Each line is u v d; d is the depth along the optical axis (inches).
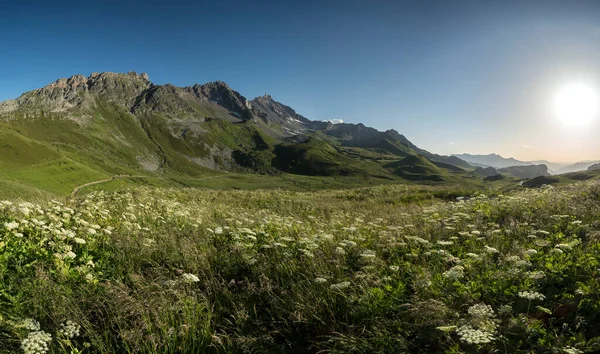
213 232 372.5
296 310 217.2
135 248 312.3
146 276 267.6
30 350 159.9
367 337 190.7
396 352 176.7
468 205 578.6
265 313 231.3
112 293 221.8
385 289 226.2
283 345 201.2
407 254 290.2
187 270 282.0
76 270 254.7
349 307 216.2
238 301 237.6
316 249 313.4
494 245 306.8
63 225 349.7
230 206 759.7
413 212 603.5
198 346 194.1
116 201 634.8
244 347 190.2
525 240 313.6
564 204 441.4
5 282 226.1
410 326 188.4
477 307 176.6
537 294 180.2
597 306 176.9
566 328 172.4
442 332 176.2
